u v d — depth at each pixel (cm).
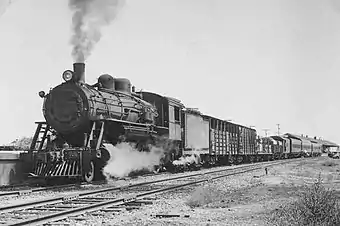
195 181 1930
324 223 929
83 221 961
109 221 966
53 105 2005
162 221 966
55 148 1955
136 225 920
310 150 9306
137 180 2069
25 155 1916
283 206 1145
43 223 913
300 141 8231
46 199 1267
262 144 5619
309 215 959
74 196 1356
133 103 2352
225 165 4066
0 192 1561
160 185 1820
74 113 1967
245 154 4734
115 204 1209
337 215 959
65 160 1866
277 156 6406
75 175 1834
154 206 1205
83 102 1969
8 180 1909
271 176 2355
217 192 1527
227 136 4088
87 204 1232
